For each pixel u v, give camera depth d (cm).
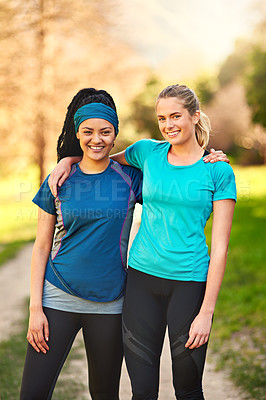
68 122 394
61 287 365
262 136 4491
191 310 346
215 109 4472
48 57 2823
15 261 1695
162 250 351
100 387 375
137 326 354
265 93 2584
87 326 369
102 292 365
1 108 2797
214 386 614
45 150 2831
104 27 2959
